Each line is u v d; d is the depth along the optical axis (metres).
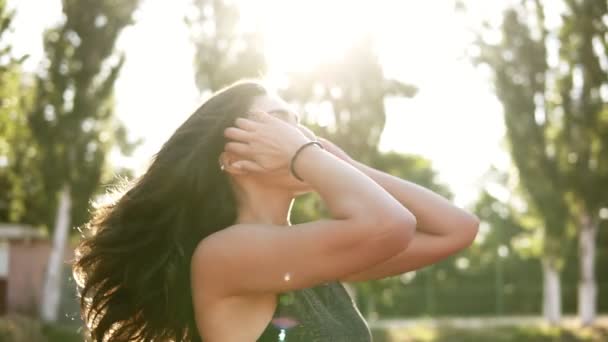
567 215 24.61
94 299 1.96
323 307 1.87
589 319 24.39
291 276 1.70
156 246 1.93
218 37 22.06
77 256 2.01
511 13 24.78
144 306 1.94
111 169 22.94
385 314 40.62
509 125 24.88
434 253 2.12
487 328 23.61
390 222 1.64
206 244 1.77
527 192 24.84
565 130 24.39
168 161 1.91
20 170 22.56
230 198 1.91
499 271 40.66
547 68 24.78
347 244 1.65
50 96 22.11
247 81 1.97
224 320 1.77
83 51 22.27
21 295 25.70
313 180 1.73
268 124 1.82
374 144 22.94
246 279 1.73
